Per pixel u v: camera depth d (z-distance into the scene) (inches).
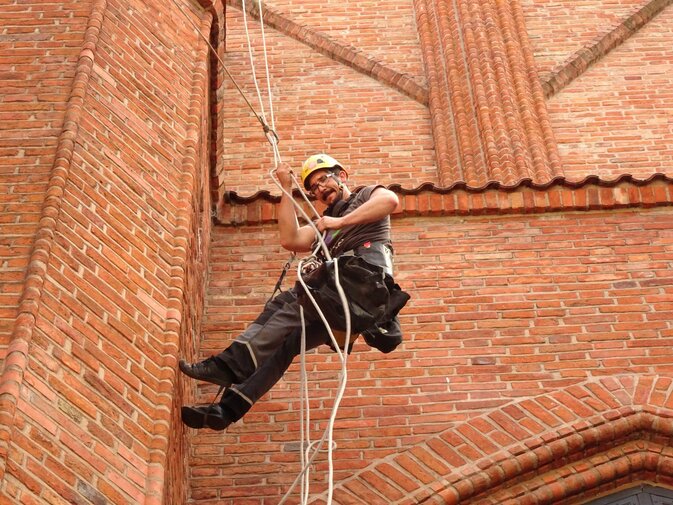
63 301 272.7
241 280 402.0
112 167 316.8
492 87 498.3
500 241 407.5
